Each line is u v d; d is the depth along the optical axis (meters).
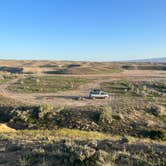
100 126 44.03
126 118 46.53
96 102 59.66
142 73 138.88
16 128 45.12
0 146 19.53
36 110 49.66
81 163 14.05
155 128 43.03
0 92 76.56
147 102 57.97
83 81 101.62
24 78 115.06
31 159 15.24
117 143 18.08
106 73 139.38
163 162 14.20
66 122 45.75
